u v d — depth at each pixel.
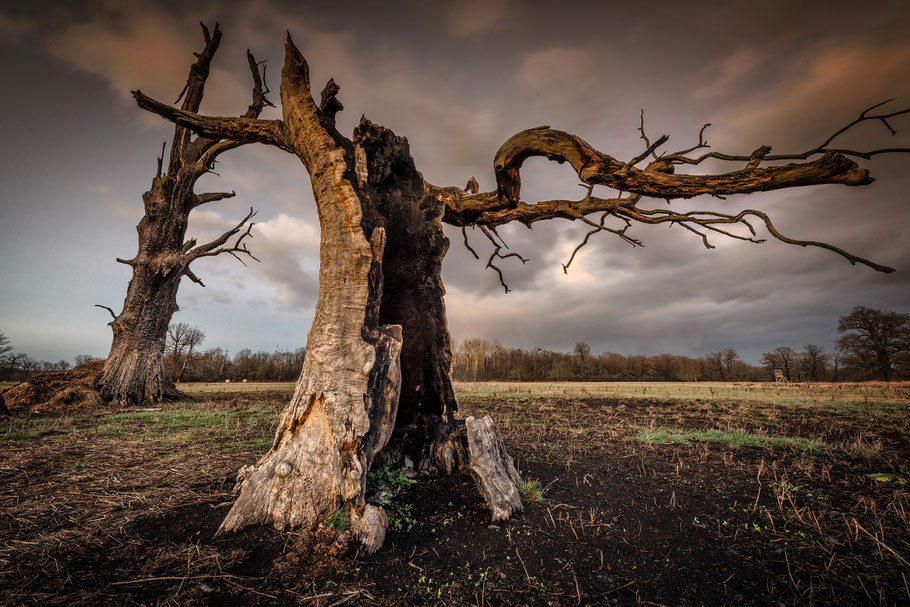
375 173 5.43
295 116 4.91
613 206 6.00
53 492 4.72
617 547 3.44
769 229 3.76
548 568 3.11
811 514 4.04
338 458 3.68
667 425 10.73
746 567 3.14
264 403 17.53
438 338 6.30
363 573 3.01
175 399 18.50
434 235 6.09
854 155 3.28
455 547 3.44
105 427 10.15
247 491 3.82
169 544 3.37
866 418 11.87
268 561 3.13
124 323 17.38
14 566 3.01
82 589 2.72
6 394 16.14
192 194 18.66
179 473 5.56
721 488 4.95
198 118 5.52
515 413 13.91
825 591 2.80
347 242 4.30
